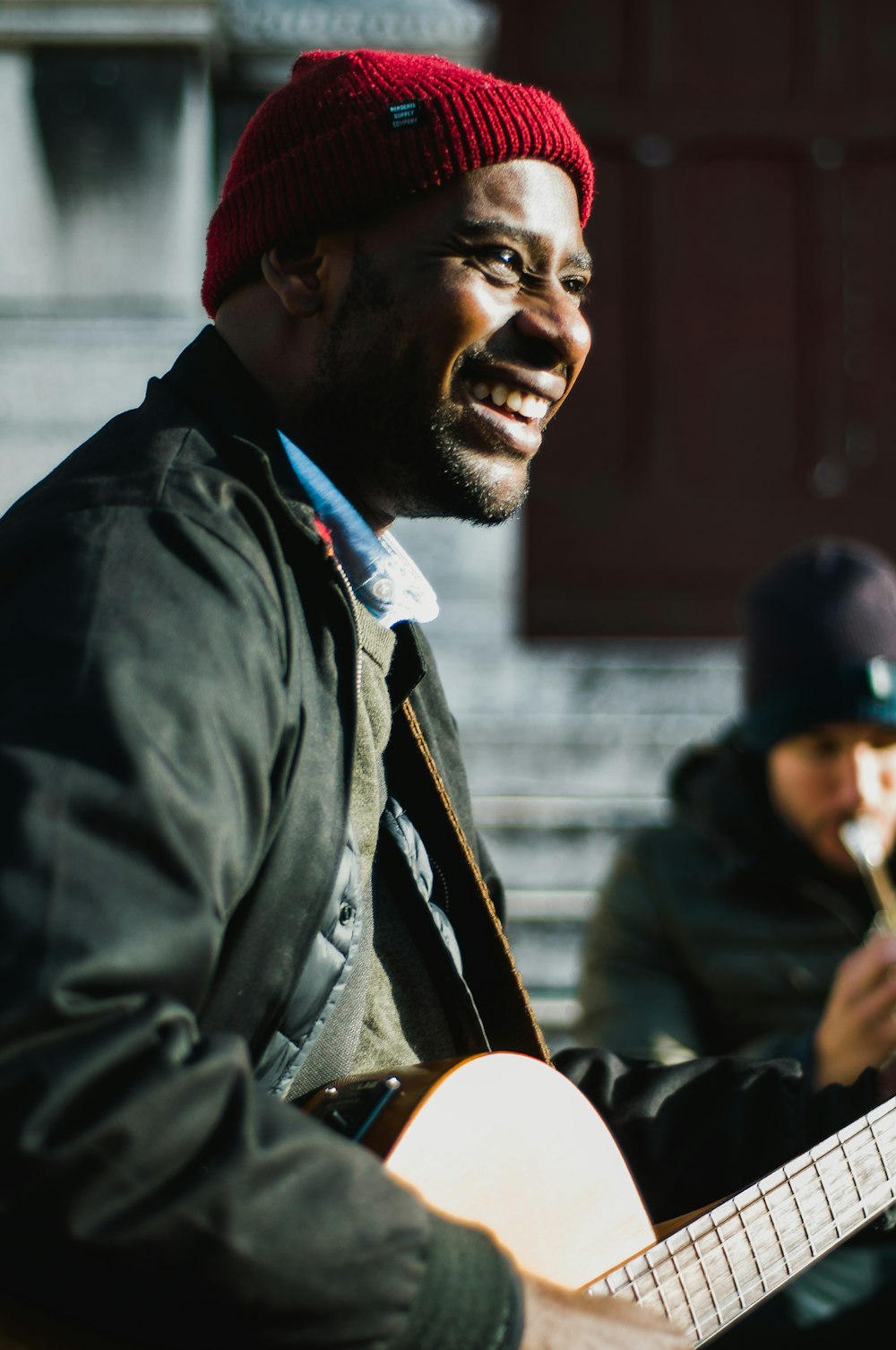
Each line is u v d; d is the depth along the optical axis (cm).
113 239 450
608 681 447
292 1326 89
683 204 549
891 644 263
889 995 203
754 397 550
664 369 547
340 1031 123
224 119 469
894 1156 154
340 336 129
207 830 94
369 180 125
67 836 88
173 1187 86
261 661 104
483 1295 97
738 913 269
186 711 96
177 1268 87
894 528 550
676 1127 165
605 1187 134
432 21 465
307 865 109
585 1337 104
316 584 118
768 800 272
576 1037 273
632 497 548
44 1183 83
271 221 129
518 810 411
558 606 543
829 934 265
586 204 139
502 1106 130
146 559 102
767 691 267
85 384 446
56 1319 95
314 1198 91
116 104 450
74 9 446
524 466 135
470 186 127
